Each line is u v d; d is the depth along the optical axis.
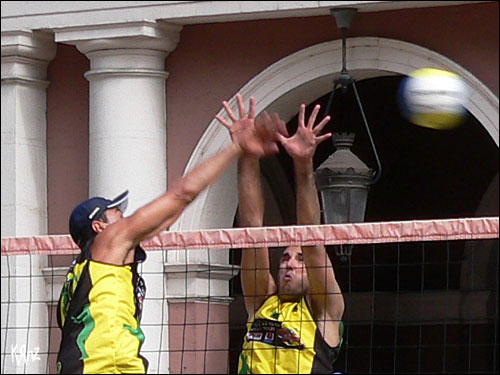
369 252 21.56
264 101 15.48
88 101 16.36
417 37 14.91
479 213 19.47
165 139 15.82
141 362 8.92
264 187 19.55
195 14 15.16
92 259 8.96
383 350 21.83
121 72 15.52
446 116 11.12
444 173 22.17
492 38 14.64
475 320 19.55
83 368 8.80
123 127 15.56
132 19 15.30
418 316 21.34
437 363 21.61
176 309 15.63
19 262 16.19
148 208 8.88
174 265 15.53
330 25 15.28
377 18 15.06
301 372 9.95
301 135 9.54
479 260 18.83
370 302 21.47
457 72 14.67
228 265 15.77
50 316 16.23
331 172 13.84
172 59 15.87
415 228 10.66
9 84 16.27
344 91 14.77
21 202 16.30
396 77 19.39
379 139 21.20
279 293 10.21
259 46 15.56
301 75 15.31
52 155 16.53
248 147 8.62
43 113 16.53
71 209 16.41
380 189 22.23
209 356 15.61
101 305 8.84
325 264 10.12
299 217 10.18
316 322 10.08
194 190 8.72
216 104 15.68
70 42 15.65
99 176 15.67
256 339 10.11
